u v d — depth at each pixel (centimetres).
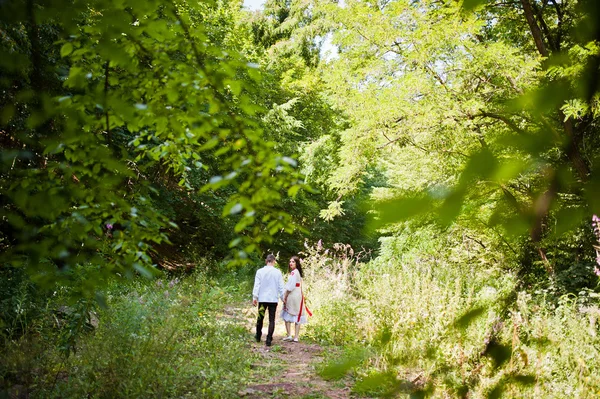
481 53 662
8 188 152
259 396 504
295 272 816
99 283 181
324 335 805
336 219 1764
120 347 467
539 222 47
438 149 675
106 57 114
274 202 146
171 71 177
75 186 170
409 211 44
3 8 96
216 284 997
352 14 767
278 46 1831
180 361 520
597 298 553
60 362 422
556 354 402
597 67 45
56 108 116
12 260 157
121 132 444
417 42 705
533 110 46
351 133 873
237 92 149
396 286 780
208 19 1225
